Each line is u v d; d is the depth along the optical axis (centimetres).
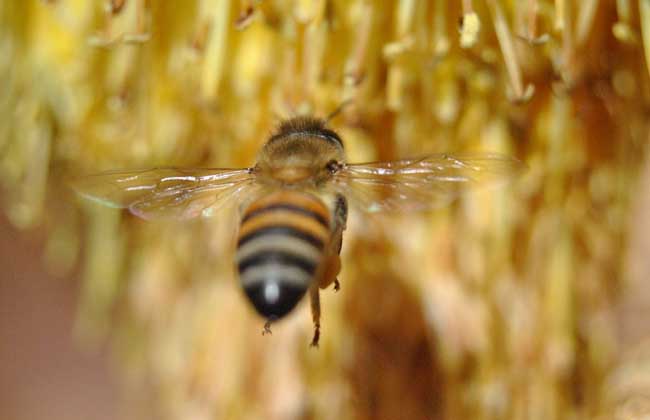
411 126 15
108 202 14
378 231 15
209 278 16
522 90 14
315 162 14
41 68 15
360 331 15
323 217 14
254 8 14
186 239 16
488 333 15
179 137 15
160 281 16
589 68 14
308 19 14
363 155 15
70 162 15
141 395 17
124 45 15
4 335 20
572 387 15
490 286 15
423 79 14
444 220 15
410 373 15
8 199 18
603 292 15
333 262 14
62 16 15
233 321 16
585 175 15
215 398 16
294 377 15
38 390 20
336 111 14
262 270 13
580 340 15
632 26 14
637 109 15
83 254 19
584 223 15
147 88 15
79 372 20
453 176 14
